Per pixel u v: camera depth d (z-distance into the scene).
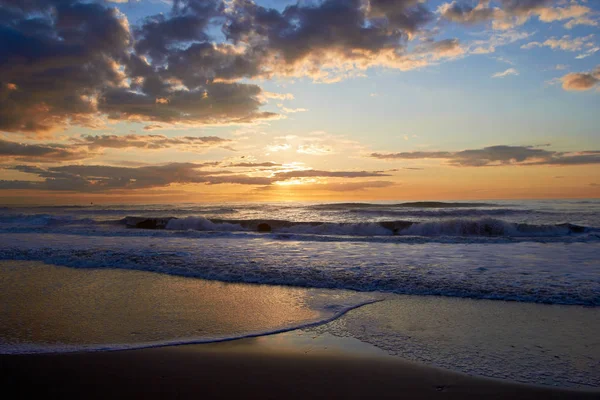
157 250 10.83
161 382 3.21
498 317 4.96
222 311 5.32
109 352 3.87
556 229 16.02
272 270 7.95
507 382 3.22
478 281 6.81
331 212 28.05
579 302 5.53
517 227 16.36
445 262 8.77
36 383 3.19
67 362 3.62
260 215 26.31
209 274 7.71
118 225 21.81
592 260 8.89
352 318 5.00
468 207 34.06
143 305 5.62
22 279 7.45
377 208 32.28
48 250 10.81
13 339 4.25
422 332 4.45
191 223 21.09
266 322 4.85
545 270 7.75
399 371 3.44
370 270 7.88
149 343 4.13
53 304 5.68
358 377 3.32
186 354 3.83
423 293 6.17
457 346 4.02
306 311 5.31
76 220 23.84
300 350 3.94
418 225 17.50
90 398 2.94
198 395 2.99
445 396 3.00
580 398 2.95
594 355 3.76
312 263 8.73
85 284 7.00
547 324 4.67
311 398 2.96
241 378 3.30
